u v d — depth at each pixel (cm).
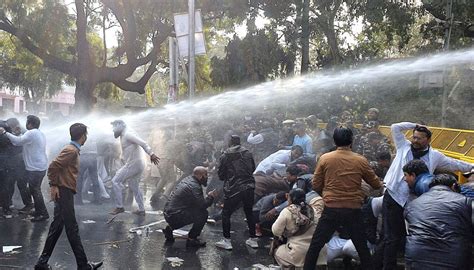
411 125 555
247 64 1850
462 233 414
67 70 2144
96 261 643
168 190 1129
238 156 735
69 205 570
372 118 894
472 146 740
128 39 2162
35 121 854
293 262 583
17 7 2056
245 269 624
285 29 1908
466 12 1586
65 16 2095
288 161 894
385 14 1791
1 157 895
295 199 598
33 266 611
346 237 633
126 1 2105
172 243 750
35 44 2323
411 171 490
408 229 446
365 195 618
